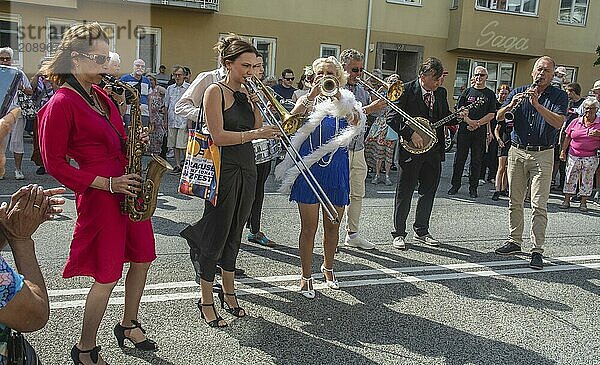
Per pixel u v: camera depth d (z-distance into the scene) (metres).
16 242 1.71
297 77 17.31
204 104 3.26
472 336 3.59
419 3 18.30
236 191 3.42
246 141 3.26
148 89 9.17
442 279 4.67
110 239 2.76
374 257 5.20
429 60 5.42
